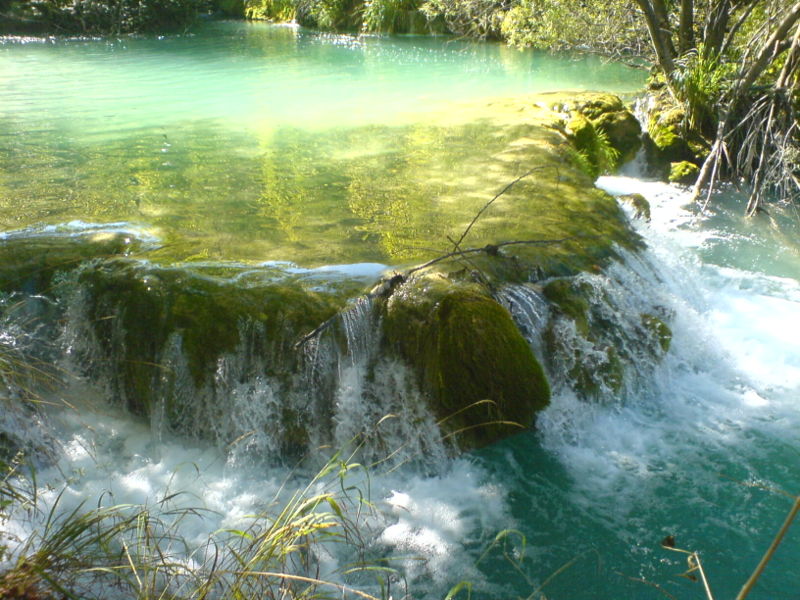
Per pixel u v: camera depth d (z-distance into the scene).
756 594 3.99
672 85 11.03
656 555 4.25
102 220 6.41
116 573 3.47
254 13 27.72
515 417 4.87
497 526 4.44
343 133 9.62
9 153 8.73
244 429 4.87
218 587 3.68
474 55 17.88
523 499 4.63
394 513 4.50
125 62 16.97
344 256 5.68
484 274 5.34
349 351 4.91
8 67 16.11
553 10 15.09
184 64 16.59
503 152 8.46
